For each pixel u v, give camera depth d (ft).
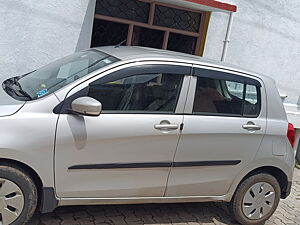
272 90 14.17
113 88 11.50
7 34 18.51
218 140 12.82
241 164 13.47
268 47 24.80
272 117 14.03
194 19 23.48
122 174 11.71
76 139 10.84
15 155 10.21
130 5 21.76
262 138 13.65
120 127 11.35
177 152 12.28
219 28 23.40
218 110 13.01
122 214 13.69
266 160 13.88
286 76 25.89
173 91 12.28
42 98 10.83
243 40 24.02
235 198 13.94
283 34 24.95
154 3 22.07
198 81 12.63
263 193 14.29
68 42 19.85
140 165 11.82
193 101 12.52
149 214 14.07
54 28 19.36
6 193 10.48
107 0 21.12
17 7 18.42
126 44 22.16
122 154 11.52
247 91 13.58
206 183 13.08
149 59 12.10
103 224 12.76
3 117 10.20
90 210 13.56
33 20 18.85
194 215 14.71
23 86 12.22
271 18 24.32
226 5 21.07
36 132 10.41
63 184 11.02
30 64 19.29
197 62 12.79
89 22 20.18
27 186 10.67
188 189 12.87
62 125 10.70
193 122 12.39
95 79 11.29
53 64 13.74
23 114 10.41
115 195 11.82
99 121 11.14
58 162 10.78
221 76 13.07
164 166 12.19
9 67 18.89
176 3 21.56
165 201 12.73
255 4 23.63
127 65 11.71
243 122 13.29
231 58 24.06
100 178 11.45
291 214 16.67
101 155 11.26
